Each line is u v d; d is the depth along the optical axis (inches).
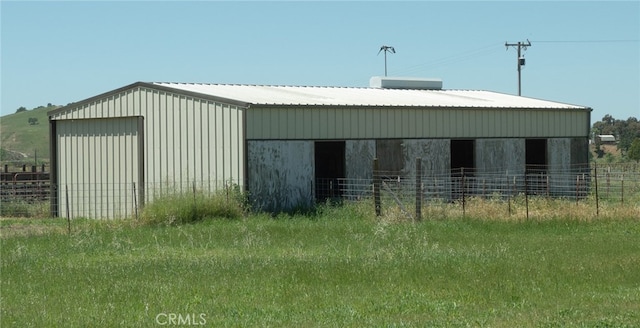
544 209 1127.0
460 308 533.6
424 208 1096.8
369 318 505.0
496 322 490.6
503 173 1465.3
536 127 1509.6
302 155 1241.4
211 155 1221.7
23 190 1501.0
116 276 660.7
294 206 1230.3
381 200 1187.9
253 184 1190.3
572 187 1508.4
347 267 685.9
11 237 944.3
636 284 616.7
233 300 561.0
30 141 5541.3
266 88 1461.6
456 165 1604.3
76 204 1396.4
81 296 578.9
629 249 802.8
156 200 1113.4
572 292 583.8
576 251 786.8
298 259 738.8
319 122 1259.2
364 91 1558.8
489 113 1449.3
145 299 565.6
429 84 1752.0
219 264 709.9
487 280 627.8
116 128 1346.0
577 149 1567.4
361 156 1300.4
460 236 905.5
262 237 904.9
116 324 492.1
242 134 1184.8
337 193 1293.1
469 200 1234.6
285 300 559.8
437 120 1386.6
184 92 1249.4
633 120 4023.1
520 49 2642.7
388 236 901.2
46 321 501.0
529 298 563.8
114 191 1347.2
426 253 767.1
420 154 1366.9
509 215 1069.8
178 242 882.8
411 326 480.7
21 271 693.3
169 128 1273.4
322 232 951.6
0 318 509.7
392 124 1337.4
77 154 1400.1
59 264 734.5
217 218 1099.9
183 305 545.3
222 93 1300.4
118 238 901.2
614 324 482.0
